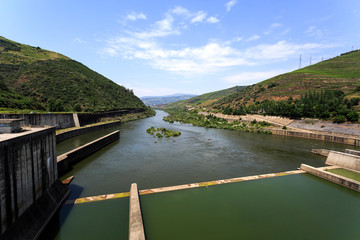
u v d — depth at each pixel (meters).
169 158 38.16
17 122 17.17
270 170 33.31
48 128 20.12
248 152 43.81
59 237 16.16
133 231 14.76
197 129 76.94
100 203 20.89
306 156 41.50
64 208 19.92
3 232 12.67
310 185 26.98
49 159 20.11
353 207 22.00
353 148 48.72
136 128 77.25
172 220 18.75
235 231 17.47
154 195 23.05
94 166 33.25
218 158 38.84
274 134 67.44
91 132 65.19
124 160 36.59
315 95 87.88
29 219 15.37
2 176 12.74
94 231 16.86
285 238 16.81
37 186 17.48
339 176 27.52
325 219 19.73
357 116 57.44
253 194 24.11
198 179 28.88
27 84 87.38
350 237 17.16
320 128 62.97
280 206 21.75
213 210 20.55
